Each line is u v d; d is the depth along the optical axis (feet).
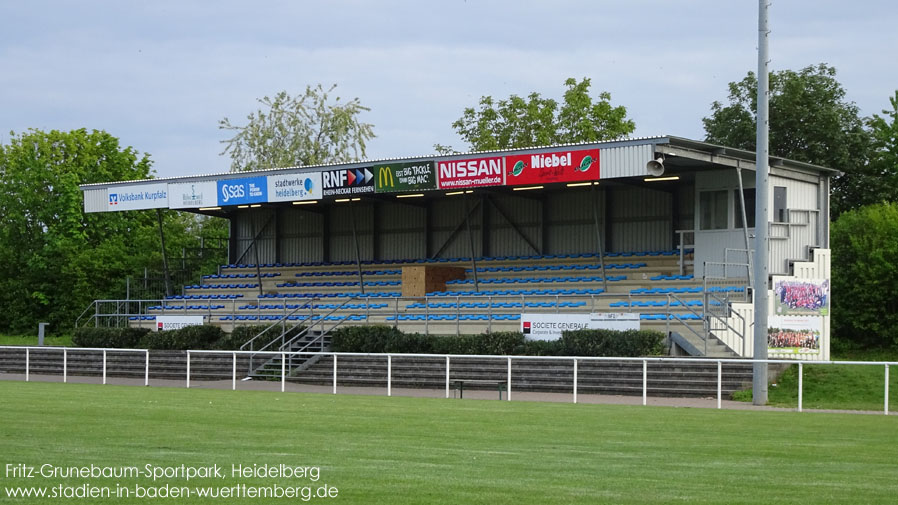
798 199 118.73
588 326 108.17
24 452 43.73
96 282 191.31
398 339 114.62
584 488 35.17
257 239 171.01
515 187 136.26
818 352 115.96
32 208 204.23
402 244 156.76
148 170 228.43
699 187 119.75
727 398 88.63
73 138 222.89
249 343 125.39
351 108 216.33
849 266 152.87
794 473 39.24
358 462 41.32
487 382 94.43
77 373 126.72
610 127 200.64
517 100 204.74
